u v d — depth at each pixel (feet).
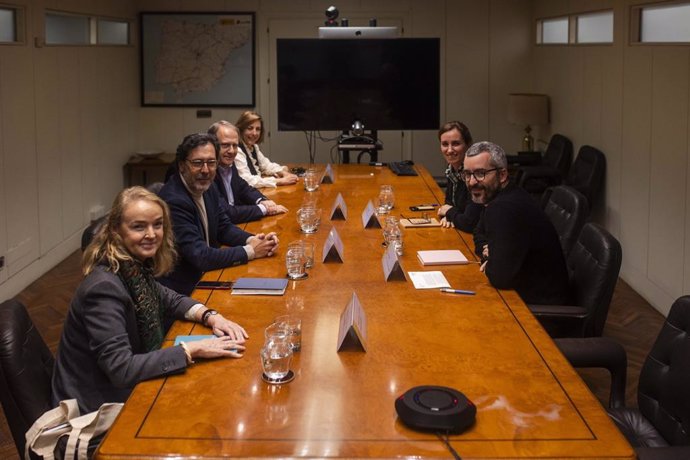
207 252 11.19
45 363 8.68
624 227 20.44
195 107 30.89
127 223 8.05
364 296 9.70
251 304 9.40
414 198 16.19
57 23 22.91
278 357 7.16
